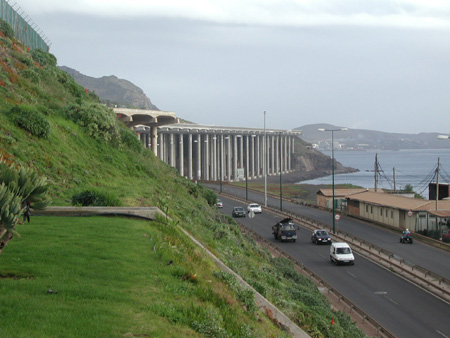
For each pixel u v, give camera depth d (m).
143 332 8.80
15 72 38.34
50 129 32.31
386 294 31.09
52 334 8.13
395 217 59.25
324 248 47.62
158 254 14.50
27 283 10.72
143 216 20.52
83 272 11.94
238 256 25.23
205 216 38.41
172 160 148.88
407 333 23.73
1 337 7.71
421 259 41.66
